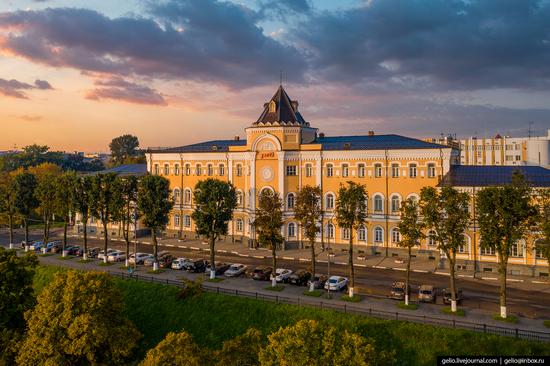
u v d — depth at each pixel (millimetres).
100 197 70938
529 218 44875
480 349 37781
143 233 99312
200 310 50844
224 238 91812
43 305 38031
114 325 39719
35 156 199250
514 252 63500
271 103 86312
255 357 29359
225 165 92875
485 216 45906
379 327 42094
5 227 116688
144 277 60000
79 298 37844
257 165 85438
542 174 66938
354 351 24922
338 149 80500
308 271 60688
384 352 26969
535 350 36844
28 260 44906
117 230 99312
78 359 37875
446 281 60000
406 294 48344
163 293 55312
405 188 75812
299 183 83875
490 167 72375
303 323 26641
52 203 80125
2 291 41312
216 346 45812
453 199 47062
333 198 81312
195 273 65000
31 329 37062
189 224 96938
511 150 158500
